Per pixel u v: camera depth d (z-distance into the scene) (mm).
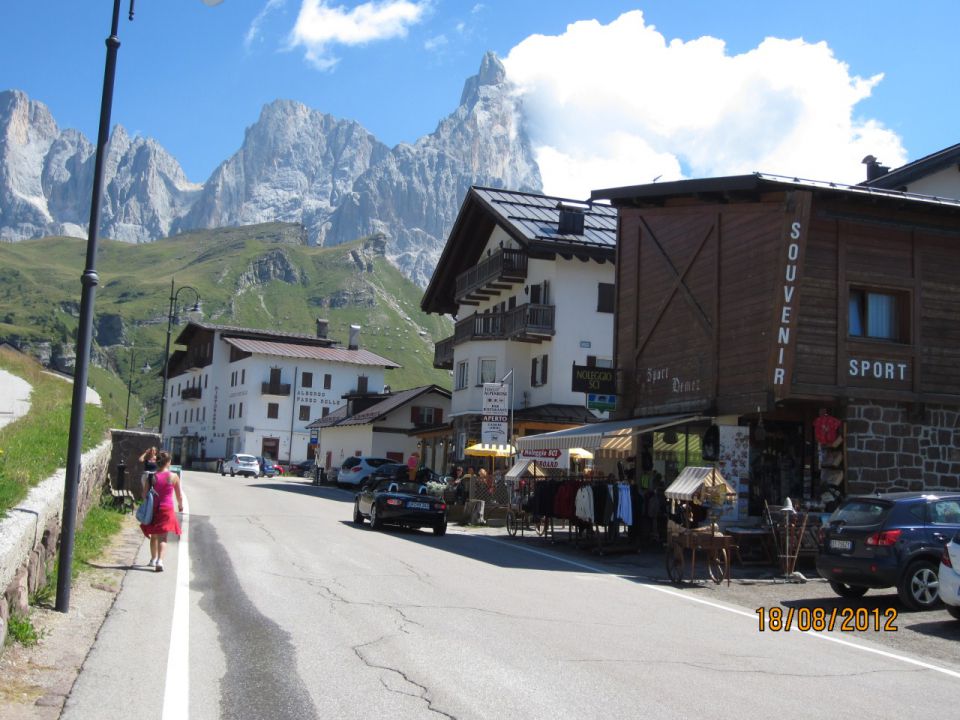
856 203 19953
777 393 19250
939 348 20453
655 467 25219
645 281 26266
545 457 28672
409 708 7031
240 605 11367
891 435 19938
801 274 19219
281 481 66750
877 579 13234
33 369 35938
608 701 7438
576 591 14297
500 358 42938
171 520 14219
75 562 13445
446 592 13164
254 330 102750
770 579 16859
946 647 10750
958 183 27750
